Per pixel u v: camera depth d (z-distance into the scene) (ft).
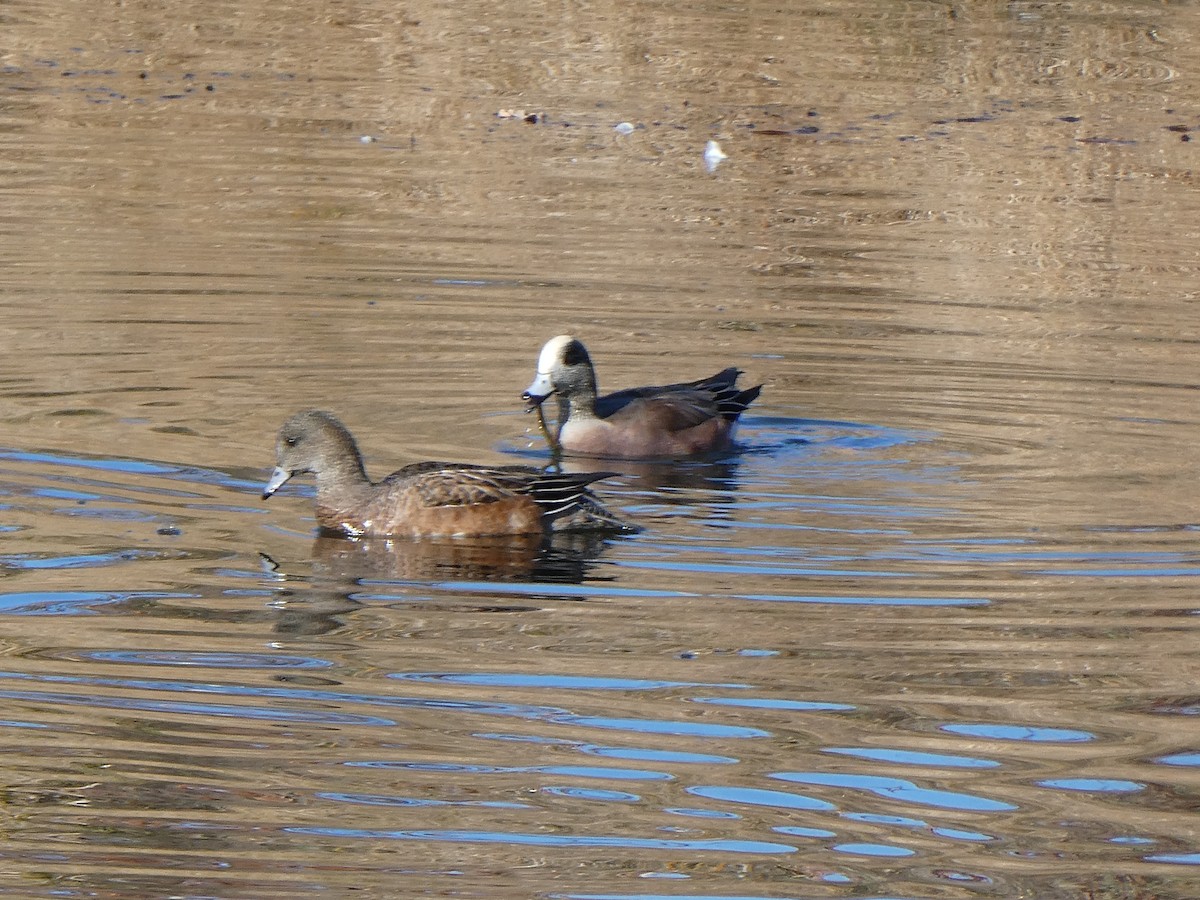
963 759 31.04
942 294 70.03
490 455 51.11
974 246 77.36
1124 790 29.91
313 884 26.32
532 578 40.63
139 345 59.00
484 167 86.43
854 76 103.45
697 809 29.04
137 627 36.70
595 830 28.19
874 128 95.30
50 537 42.16
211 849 27.35
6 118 90.02
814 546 43.32
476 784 29.78
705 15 113.29
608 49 106.73
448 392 56.44
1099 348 63.26
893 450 52.19
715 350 61.67
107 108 93.04
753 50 107.24
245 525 44.04
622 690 33.86
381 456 49.83
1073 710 33.22
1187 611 38.70
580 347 52.60
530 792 29.50
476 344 61.31
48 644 35.60
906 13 115.14
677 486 48.91
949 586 40.27
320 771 30.17
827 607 38.78
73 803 28.81
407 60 103.86
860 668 35.17
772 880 26.71
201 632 36.55
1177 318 67.51
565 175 85.87
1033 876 26.96
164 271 67.92
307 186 81.71
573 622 37.65
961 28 112.47
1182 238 79.61
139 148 86.43
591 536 43.91
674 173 87.10
